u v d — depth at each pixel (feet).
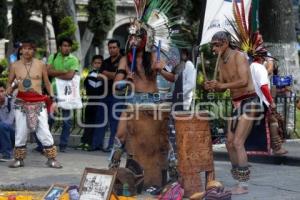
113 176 29.22
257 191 35.32
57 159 46.91
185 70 42.01
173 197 31.17
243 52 36.50
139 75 34.68
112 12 117.91
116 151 34.32
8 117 46.37
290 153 46.70
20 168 42.78
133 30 34.76
